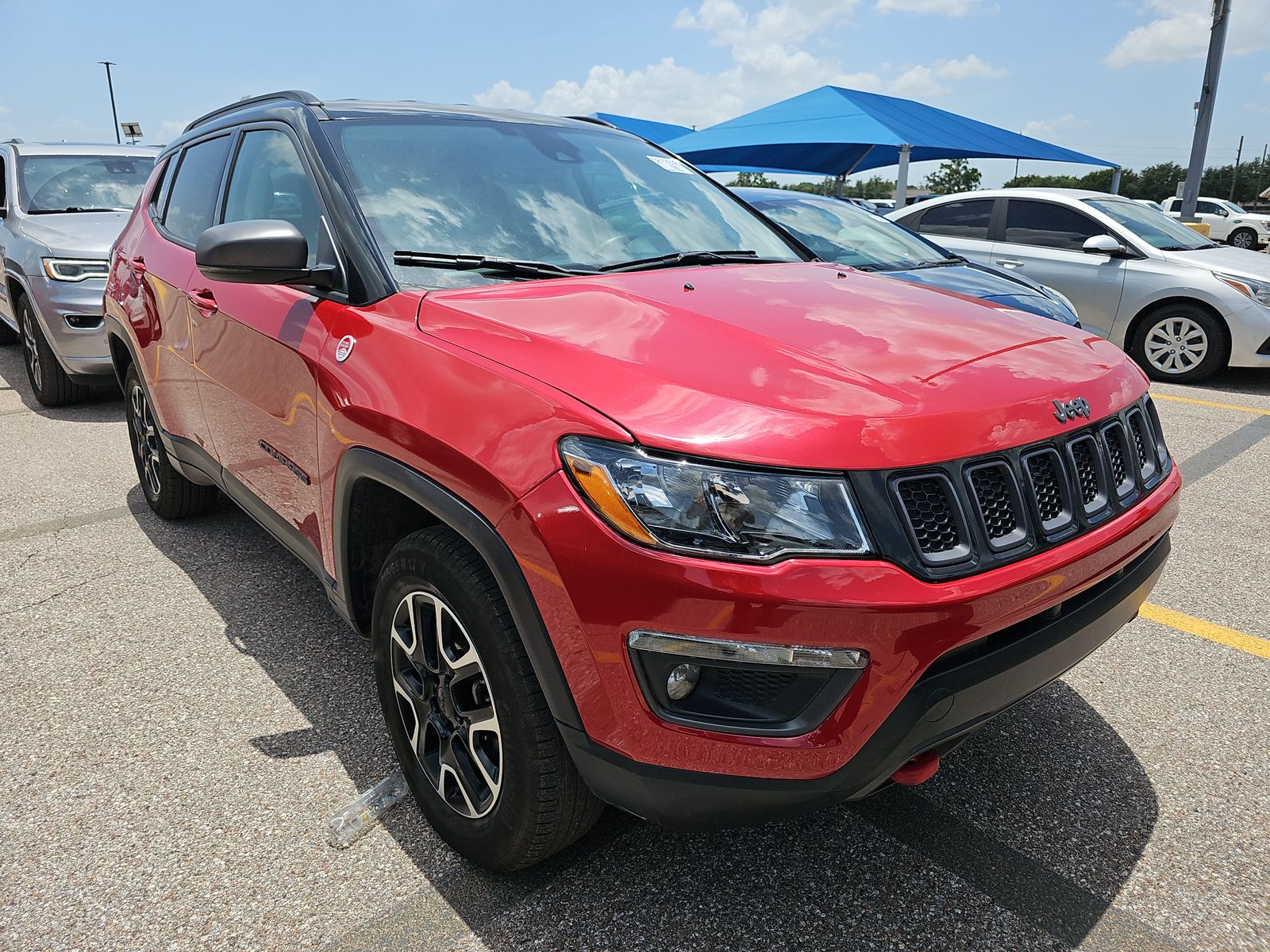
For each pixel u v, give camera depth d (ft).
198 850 6.93
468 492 5.78
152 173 13.87
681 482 5.08
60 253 19.24
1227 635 10.43
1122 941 6.08
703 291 7.39
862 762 5.19
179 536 13.26
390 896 6.47
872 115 43.55
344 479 7.09
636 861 6.81
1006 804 7.46
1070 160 52.54
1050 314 17.51
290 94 9.76
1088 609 6.07
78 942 6.07
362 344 7.09
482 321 6.61
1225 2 45.06
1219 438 19.03
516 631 5.78
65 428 19.58
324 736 8.39
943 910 6.34
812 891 6.50
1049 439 5.88
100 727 8.52
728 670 5.20
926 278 18.33
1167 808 7.43
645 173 10.13
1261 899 6.45
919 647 5.07
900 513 5.13
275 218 8.96
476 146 9.11
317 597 11.26
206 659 9.77
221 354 9.49
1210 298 24.39
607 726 5.40
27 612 10.84
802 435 5.17
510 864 6.38
